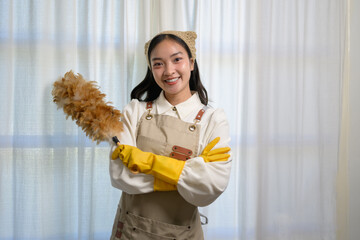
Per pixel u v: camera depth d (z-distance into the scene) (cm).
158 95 128
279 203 166
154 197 105
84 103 100
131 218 106
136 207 106
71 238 154
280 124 165
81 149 150
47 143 149
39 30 146
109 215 155
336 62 165
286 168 167
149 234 104
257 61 161
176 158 105
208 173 98
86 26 148
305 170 169
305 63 165
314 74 166
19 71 146
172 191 106
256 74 161
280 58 163
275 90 163
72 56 148
